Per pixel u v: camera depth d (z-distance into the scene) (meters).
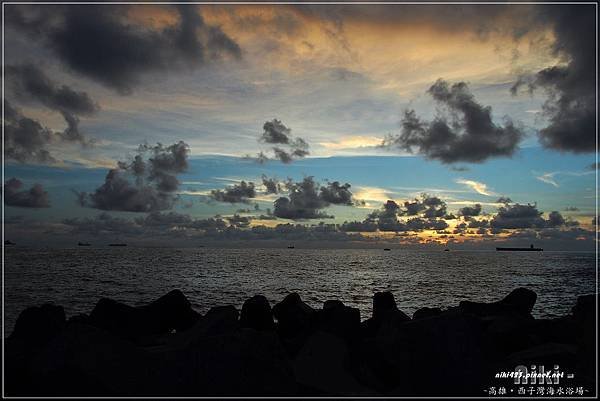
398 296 42.19
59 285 46.41
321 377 8.15
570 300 38.81
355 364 8.73
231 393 7.75
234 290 46.03
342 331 9.84
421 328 8.48
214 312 11.58
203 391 7.75
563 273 87.44
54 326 11.55
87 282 50.78
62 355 7.79
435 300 38.84
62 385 7.48
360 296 42.25
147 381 7.73
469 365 8.10
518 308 15.04
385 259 176.25
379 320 13.89
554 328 11.48
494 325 11.72
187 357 8.00
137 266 89.06
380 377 8.85
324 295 42.72
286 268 94.50
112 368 7.73
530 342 10.80
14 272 63.19
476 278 70.12
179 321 14.37
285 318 13.76
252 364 8.05
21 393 7.33
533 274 82.88
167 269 81.25
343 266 108.88
